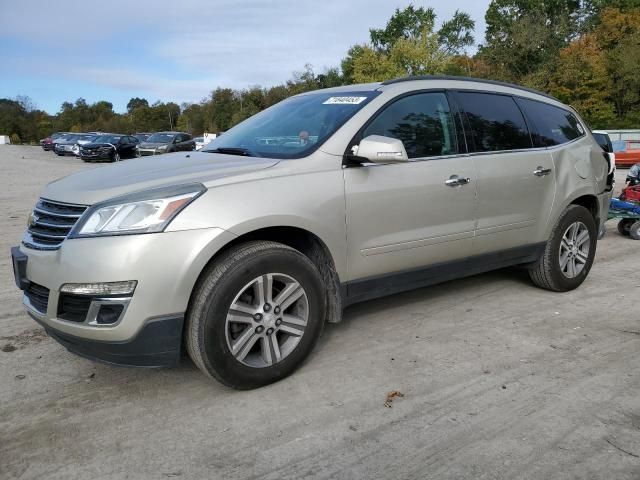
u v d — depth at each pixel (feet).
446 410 10.03
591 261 17.52
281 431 9.43
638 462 8.48
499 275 18.92
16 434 9.41
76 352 10.23
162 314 9.62
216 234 9.86
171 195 9.79
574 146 17.15
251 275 10.27
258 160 11.70
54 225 10.23
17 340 13.48
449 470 8.34
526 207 15.38
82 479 8.24
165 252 9.50
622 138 79.10
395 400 10.41
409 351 12.57
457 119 14.15
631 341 13.14
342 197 11.59
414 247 12.97
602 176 17.97
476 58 186.70
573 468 8.34
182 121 320.50
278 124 13.74
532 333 13.64
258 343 11.03
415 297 16.47
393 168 12.48
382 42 196.95
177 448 8.97
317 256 11.87
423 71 141.08
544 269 16.48
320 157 11.64
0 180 59.36
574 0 198.80
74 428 9.59
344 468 8.43
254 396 10.61
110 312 9.48
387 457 8.68
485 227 14.40
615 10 154.81
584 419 9.68
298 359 11.19
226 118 272.92
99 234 9.52
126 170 11.62
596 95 133.08
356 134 12.19
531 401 10.31
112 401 10.52
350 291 12.26
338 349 12.69
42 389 11.00
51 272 9.82
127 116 369.91
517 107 15.97
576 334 13.58
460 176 13.57
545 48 145.48
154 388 11.02
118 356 9.78
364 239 12.09
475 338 13.33
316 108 13.60
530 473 8.25
